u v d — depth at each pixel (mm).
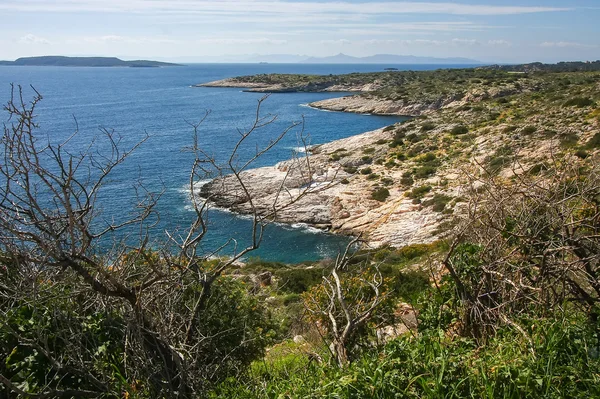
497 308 4555
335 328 5113
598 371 3521
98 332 4551
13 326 4109
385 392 3492
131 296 4398
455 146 39750
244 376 5414
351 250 26828
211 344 5328
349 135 65062
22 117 3664
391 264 18703
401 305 8906
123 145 51844
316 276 17188
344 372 3941
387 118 83375
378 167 39281
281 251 27312
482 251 4922
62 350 4258
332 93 139250
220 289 6051
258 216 5242
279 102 112188
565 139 29297
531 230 4707
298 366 5629
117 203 27766
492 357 3754
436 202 29125
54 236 3781
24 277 3861
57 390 3754
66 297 4184
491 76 104250
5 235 3793
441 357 3686
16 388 3480
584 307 4746
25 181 3725
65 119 75000
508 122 42062
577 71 102688
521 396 3334
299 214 31547
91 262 4043
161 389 4164
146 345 4520
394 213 29594
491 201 5059
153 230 12969
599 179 4801
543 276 4566
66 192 3771
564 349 3760
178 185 36594
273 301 12625
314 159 44312
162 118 79938
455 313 4875
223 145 55469
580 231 4773
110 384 4207
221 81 182250
